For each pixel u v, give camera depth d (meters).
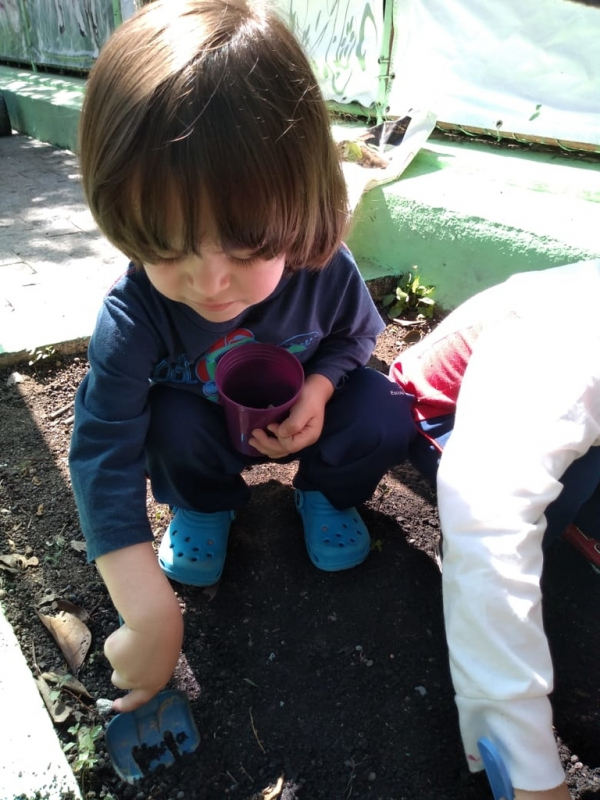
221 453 1.29
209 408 1.28
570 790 1.03
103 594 1.30
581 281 1.22
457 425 1.05
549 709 0.88
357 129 3.15
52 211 3.50
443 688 1.17
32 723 1.01
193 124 0.76
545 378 1.02
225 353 1.19
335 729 1.10
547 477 0.96
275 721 1.11
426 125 2.89
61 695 1.12
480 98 2.86
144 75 0.79
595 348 1.05
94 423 1.03
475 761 0.94
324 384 1.27
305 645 1.23
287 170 0.83
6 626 1.17
